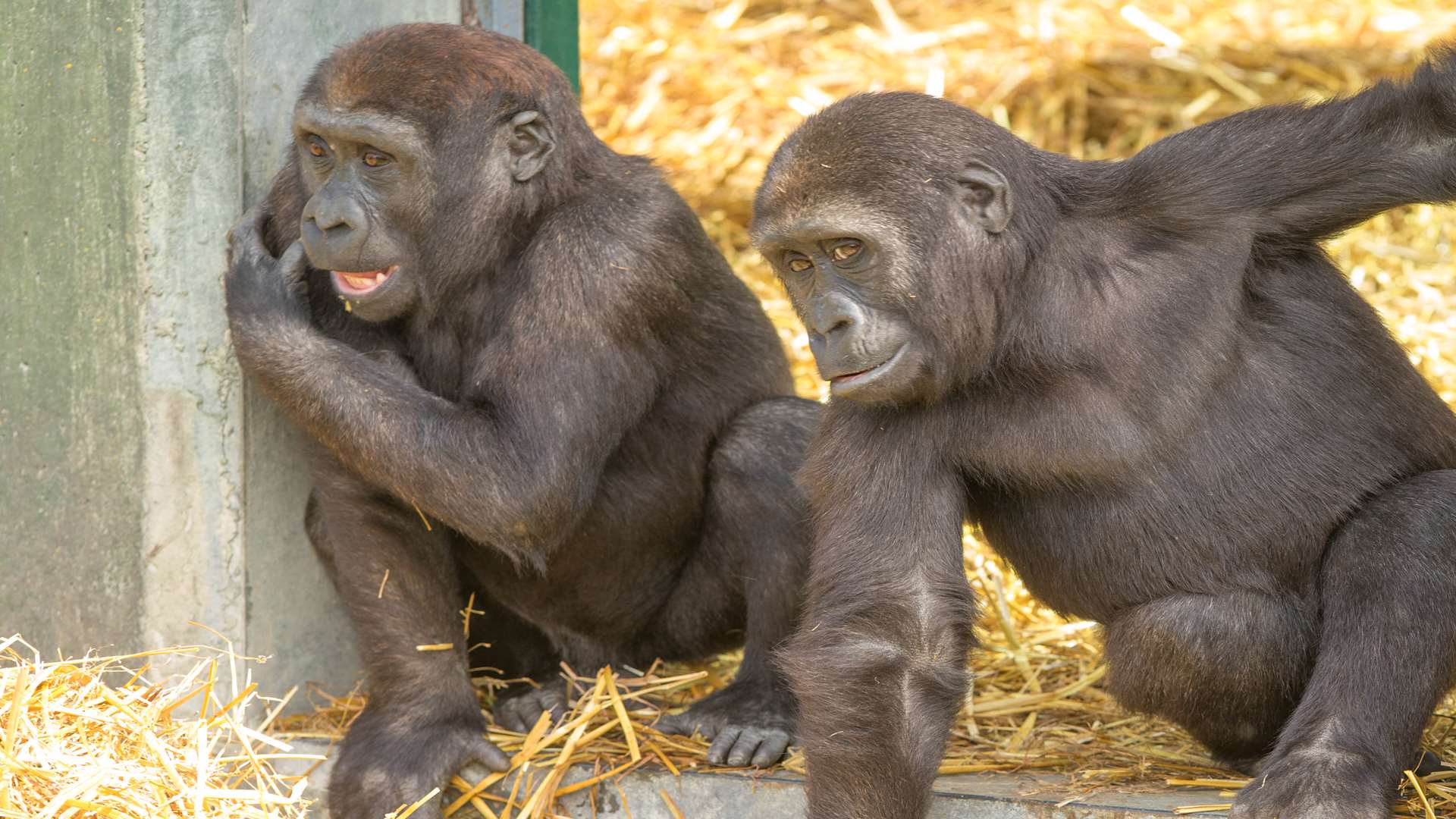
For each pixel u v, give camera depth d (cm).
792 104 2425
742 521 1130
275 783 1023
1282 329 952
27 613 1162
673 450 1151
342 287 1066
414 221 1052
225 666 1119
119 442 1116
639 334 1084
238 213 1100
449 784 1052
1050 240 935
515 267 1083
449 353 1110
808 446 1055
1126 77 2489
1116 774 987
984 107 2431
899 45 2606
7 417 1148
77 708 927
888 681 903
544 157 1074
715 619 1190
